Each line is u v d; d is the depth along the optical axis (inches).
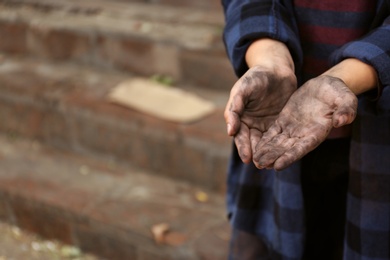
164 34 114.4
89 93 110.0
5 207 99.3
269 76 43.3
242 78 43.1
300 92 42.1
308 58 52.9
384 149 51.2
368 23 50.2
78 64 124.1
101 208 91.1
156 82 112.9
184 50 110.8
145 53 115.3
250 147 42.4
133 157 103.0
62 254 92.7
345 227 55.9
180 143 96.7
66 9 129.1
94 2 132.5
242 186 60.2
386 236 53.2
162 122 98.1
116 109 103.0
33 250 94.0
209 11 123.5
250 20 49.6
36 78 117.6
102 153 106.6
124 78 116.7
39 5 131.3
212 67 109.0
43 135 112.8
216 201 93.4
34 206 95.5
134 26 119.2
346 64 43.9
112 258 90.2
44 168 104.3
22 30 128.7
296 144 39.8
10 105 115.0
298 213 55.1
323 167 55.7
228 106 42.6
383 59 42.8
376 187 52.2
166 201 93.1
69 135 109.6
